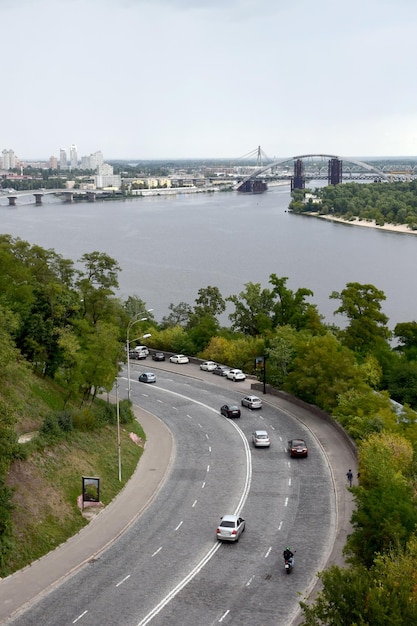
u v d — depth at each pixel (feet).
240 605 139.13
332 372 262.67
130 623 133.80
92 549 164.45
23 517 168.14
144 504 188.96
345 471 209.05
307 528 172.55
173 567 155.12
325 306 609.83
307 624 115.85
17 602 141.90
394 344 458.91
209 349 355.77
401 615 109.19
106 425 232.94
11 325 208.85
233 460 220.84
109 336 236.22
